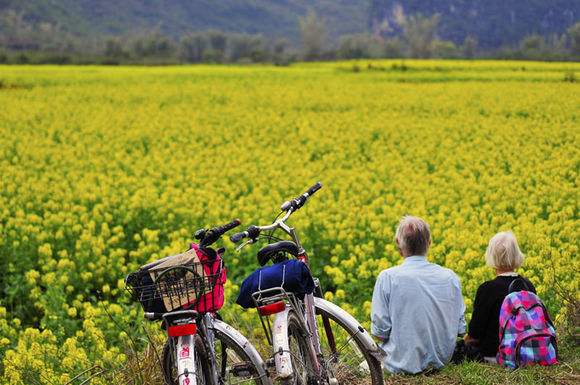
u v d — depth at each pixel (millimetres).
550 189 22703
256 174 27656
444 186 24859
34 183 25125
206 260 6598
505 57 145250
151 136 38812
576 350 9484
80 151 33688
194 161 30375
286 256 7723
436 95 53281
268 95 55781
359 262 17094
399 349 8727
